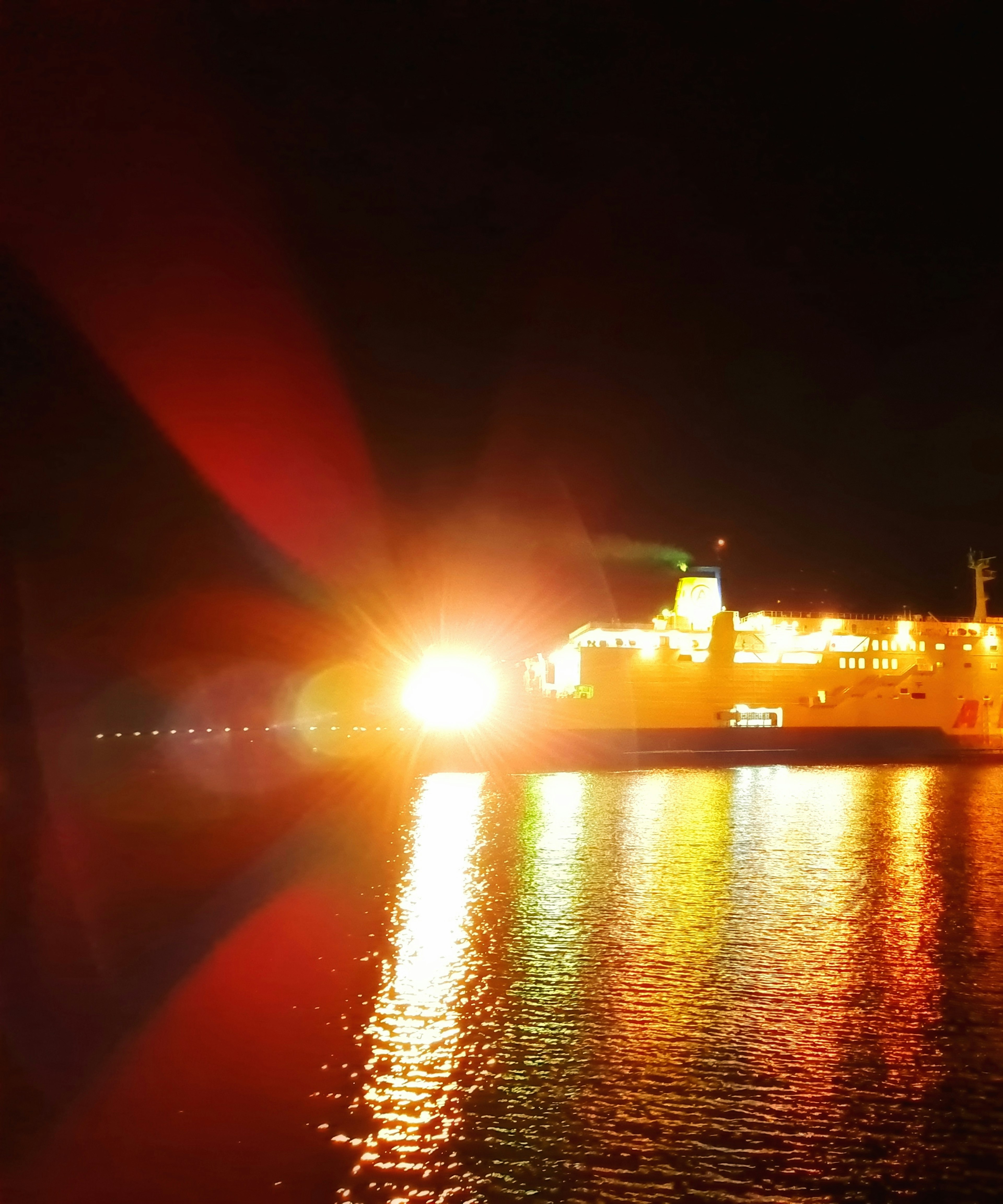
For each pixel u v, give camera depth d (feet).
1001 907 78.95
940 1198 37.01
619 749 203.00
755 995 58.08
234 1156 40.16
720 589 223.51
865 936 70.64
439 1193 37.58
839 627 222.69
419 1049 50.60
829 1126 42.27
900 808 136.26
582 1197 37.22
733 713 212.02
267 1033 53.11
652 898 82.48
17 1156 40.37
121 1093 45.96
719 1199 37.11
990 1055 49.44
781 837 112.06
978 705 225.76
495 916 77.15
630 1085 46.01
